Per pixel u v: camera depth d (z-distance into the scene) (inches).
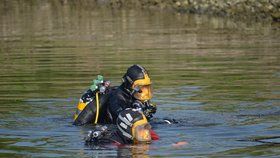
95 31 2546.8
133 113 885.2
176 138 892.0
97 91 1038.4
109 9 3720.5
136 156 799.7
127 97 1018.7
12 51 2004.2
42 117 1064.8
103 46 2076.8
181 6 3496.6
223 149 823.7
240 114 1058.7
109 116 1019.3
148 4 3804.1
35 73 1542.8
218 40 2175.2
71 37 2364.7
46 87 1348.4
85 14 3415.4
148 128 882.8
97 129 899.4
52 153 824.3
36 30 2657.5
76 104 1171.9
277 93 1239.5
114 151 829.2
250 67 1578.5
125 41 2202.3
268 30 2440.9
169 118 1019.3
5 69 1622.8
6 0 4616.1
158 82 1397.6
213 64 1647.4
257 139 877.2
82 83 1391.5
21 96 1251.8
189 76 1466.5
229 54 1831.9
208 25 2689.5
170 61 1718.8
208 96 1226.0
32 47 2091.5
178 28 2588.6
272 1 2960.1
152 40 2210.9
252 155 792.3
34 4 4254.4
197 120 1015.0
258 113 1063.6
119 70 1574.8
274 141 863.7
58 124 1014.4
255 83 1357.0
